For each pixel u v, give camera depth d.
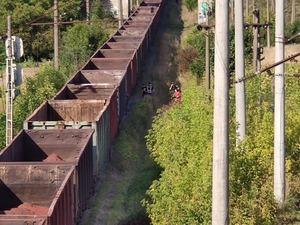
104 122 64.25
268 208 47.06
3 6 151.12
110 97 70.50
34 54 144.75
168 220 45.94
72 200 44.19
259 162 51.06
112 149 72.50
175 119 66.31
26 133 56.81
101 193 59.81
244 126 60.12
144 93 102.31
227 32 34.41
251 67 103.56
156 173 68.06
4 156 49.31
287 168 60.72
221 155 34.97
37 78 97.31
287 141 63.28
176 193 46.34
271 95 75.75
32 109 83.19
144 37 120.06
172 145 60.03
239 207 45.03
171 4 191.00
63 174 46.47
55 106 71.62
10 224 34.59
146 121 90.31
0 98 101.94
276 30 56.25
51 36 145.25
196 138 55.09
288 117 64.56
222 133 34.88
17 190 46.78
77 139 56.69
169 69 126.75
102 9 178.00
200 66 120.62
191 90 89.50
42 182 46.59
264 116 61.69
